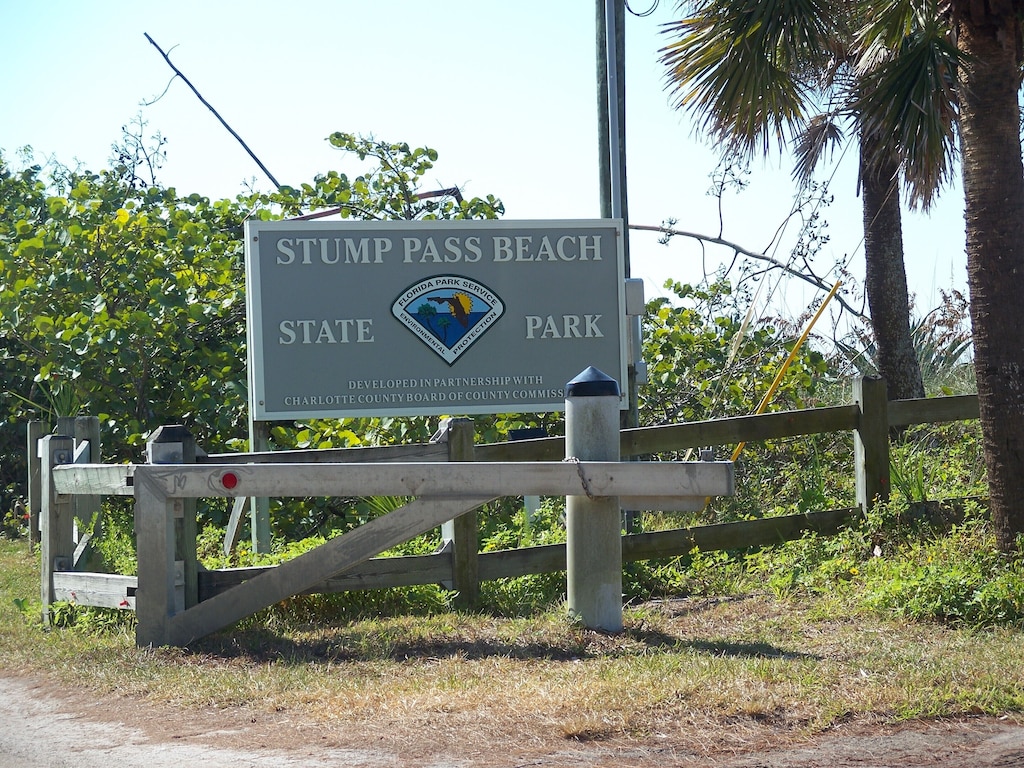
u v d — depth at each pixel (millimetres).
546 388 12016
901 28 9367
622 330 12141
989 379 8930
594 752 5188
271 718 5852
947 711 5691
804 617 8383
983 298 8922
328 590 8398
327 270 11641
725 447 13938
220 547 11852
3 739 5602
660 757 5129
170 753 5277
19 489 16297
